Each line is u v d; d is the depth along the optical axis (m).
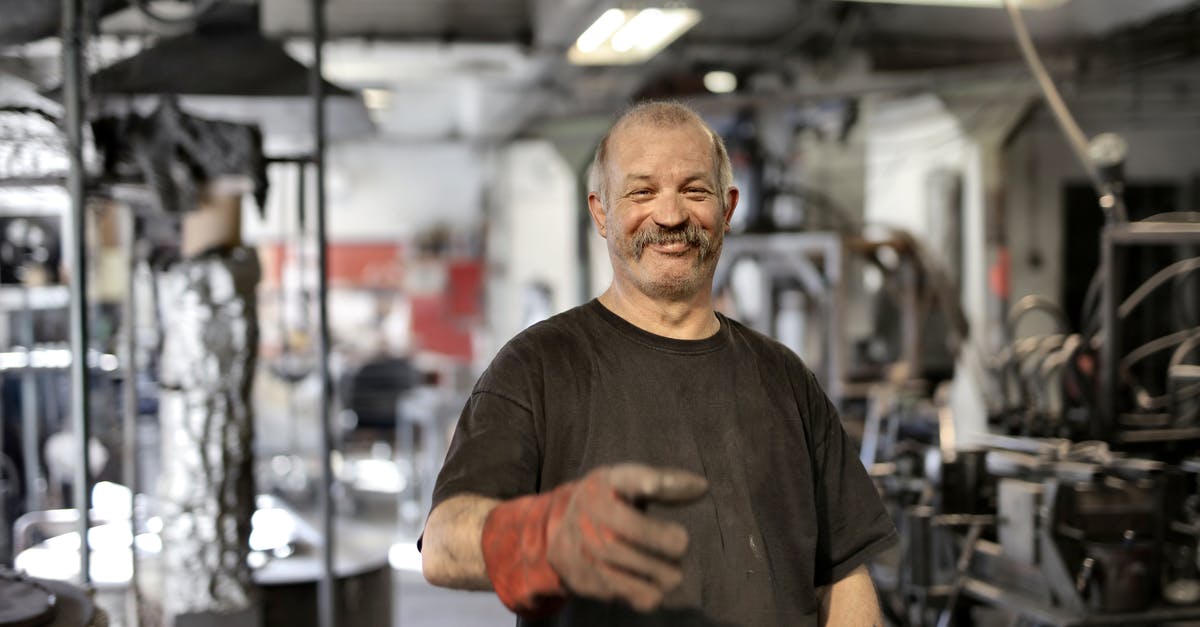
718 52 7.11
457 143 12.69
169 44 2.98
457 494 1.30
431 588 5.47
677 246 1.49
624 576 0.91
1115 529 2.72
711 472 1.47
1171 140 6.71
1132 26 5.50
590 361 1.49
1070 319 7.01
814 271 5.69
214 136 2.77
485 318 12.38
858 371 5.72
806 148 7.11
